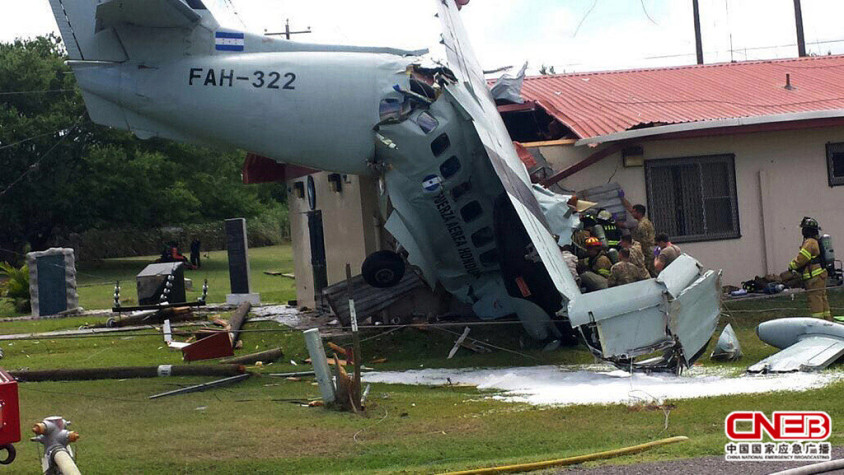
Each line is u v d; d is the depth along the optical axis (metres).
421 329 16.48
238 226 25.39
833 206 20.22
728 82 24.53
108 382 13.00
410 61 15.63
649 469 7.61
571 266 15.42
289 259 55.59
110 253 62.41
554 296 14.91
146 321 21.31
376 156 15.54
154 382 12.97
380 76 15.38
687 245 19.77
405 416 10.39
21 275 28.52
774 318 16.84
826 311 15.41
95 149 51.38
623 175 19.48
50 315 25.34
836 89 22.98
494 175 15.48
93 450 8.79
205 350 15.51
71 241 60.12
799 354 12.24
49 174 50.16
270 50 15.25
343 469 8.26
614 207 19.05
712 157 19.81
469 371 13.99
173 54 14.69
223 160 58.59
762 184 19.97
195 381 13.07
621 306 12.12
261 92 14.93
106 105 14.77
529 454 8.56
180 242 66.62
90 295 34.38
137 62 14.62
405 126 15.13
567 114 20.94
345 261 19.95
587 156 19.36
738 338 15.31
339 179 19.97
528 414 10.23
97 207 52.97
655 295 12.24
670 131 18.91
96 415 10.55
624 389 11.58
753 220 20.00
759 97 22.27
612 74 26.44
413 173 15.40
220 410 10.81
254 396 11.93
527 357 14.80
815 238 15.42
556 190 19.00
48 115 49.94
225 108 14.84
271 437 9.28
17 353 17.11
